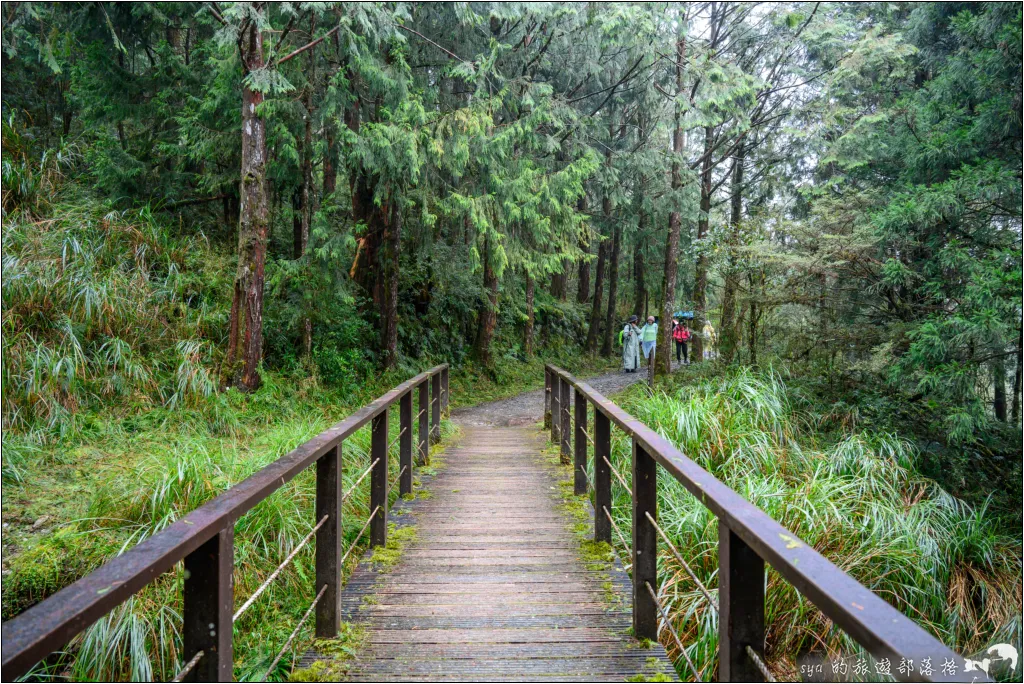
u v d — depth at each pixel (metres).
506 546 4.35
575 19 10.61
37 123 12.23
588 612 3.30
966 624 4.93
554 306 21.17
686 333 17.86
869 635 1.00
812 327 10.00
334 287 9.59
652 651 2.90
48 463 5.45
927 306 8.83
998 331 6.59
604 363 21.23
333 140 9.72
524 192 9.59
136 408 6.84
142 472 4.75
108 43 10.08
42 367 6.31
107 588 1.20
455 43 10.66
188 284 9.29
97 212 9.33
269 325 9.75
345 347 10.72
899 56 10.98
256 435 7.03
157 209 11.00
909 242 8.69
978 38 8.18
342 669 2.74
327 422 7.74
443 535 4.59
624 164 13.98
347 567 4.12
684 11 12.46
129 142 11.52
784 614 4.08
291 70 9.05
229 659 1.78
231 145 9.86
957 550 5.55
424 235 11.73
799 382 9.45
